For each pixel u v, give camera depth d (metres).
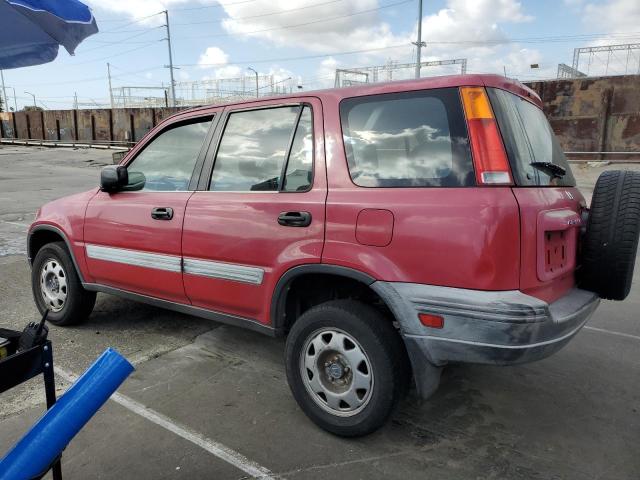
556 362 3.88
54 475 2.02
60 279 4.40
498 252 2.30
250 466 2.60
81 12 2.84
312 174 2.91
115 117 34.81
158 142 3.84
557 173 2.87
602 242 2.86
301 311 3.22
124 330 4.41
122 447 2.75
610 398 3.34
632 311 5.07
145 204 3.68
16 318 4.66
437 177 2.50
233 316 3.29
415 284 2.48
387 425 2.98
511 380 3.58
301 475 2.54
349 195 2.71
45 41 3.35
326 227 2.75
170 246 3.50
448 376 3.64
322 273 2.79
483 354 2.36
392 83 2.76
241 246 3.11
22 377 1.96
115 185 3.78
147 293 3.79
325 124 2.92
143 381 3.49
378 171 2.70
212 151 3.45
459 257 2.36
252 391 3.37
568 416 3.11
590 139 17.67
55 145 37.78
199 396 3.30
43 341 2.03
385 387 2.62
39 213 4.57
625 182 2.88
